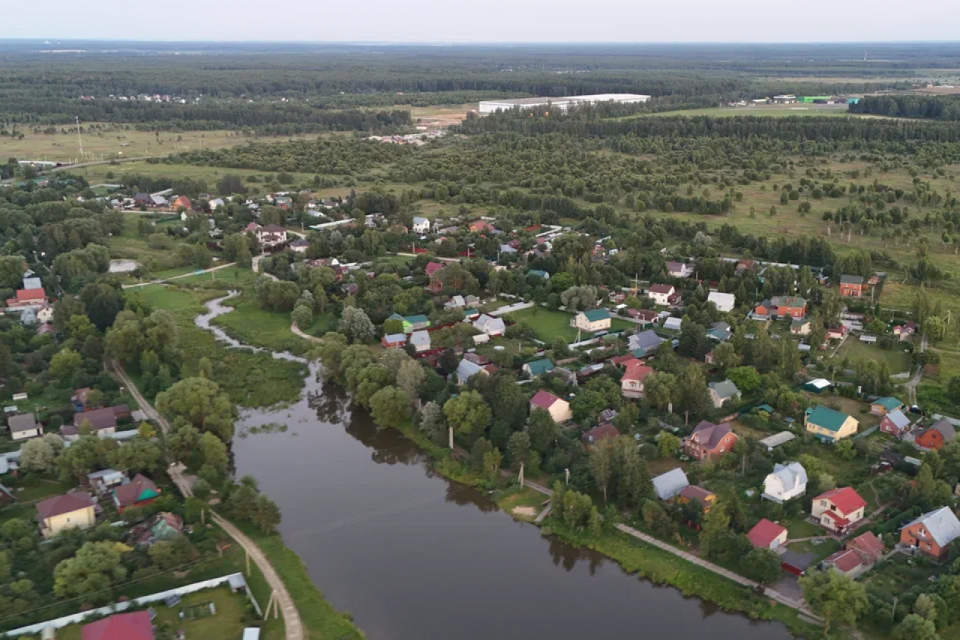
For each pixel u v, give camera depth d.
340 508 138.00
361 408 175.75
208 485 135.00
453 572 121.31
